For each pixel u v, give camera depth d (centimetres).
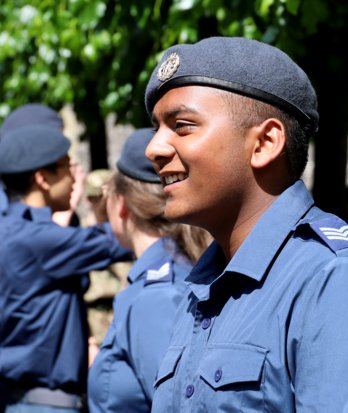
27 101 674
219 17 431
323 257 169
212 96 180
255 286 176
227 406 166
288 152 183
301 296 166
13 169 390
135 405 276
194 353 182
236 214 184
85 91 623
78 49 557
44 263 381
